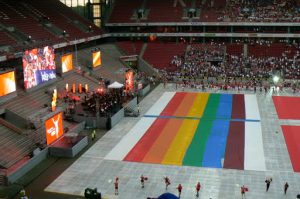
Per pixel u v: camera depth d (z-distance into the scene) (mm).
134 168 39562
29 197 33406
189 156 42594
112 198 33281
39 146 43000
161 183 36094
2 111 46344
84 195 33406
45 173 38469
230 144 46156
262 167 39438
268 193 33906
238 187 35094
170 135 49719
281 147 44938
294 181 36188
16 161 39688
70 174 38188
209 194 33781
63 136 46156
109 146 45875
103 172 38625
